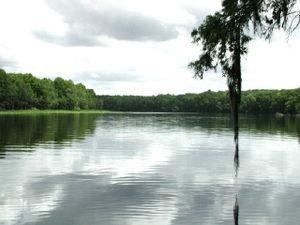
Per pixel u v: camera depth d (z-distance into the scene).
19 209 17.02
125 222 15.45
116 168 27.42
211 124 92.06
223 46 9.82
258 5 9.49
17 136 49.72
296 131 68.38
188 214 16.55
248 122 104.94
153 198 19.05
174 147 41.59
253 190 20.98
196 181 23.19
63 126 73.69
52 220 15.62
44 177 23.81
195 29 9.89
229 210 17.17
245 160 32.31
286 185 22.30
